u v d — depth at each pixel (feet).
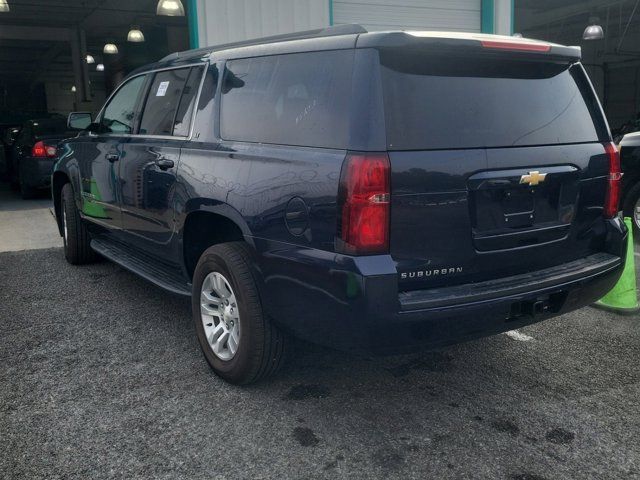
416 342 8.59
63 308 15.62
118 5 66.80
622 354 12.42
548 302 9.80
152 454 9.07
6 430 9.77
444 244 8.73
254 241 9.92
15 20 75.25
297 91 9.76
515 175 9.27
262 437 9.49
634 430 9.59
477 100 9.21
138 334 13.75
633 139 21.80
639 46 69.00
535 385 11.14
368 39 8.66
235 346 10.89
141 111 14.60
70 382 11.42
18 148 39.32
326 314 8.81
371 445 9.25
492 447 9.18
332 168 8.57
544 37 74.59
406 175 8.36
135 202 14.06
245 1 30.17
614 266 10.73
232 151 10.71
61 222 20.52
